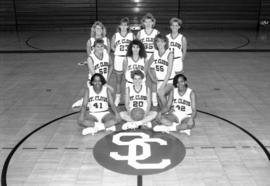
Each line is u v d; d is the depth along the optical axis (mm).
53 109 6121
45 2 15062
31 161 4379
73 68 8914
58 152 4605
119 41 6461
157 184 3861
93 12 15266
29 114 5898
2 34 14547
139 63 5617
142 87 5223
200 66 9062
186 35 13914
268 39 12922
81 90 7160
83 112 5148
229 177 3996
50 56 10312
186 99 5121
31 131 5246
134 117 5148
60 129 5320
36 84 7574
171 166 4234
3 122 5566
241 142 4863
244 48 11266
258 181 3914
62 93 6977
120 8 15195
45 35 14273
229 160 4375
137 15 15281
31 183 3900
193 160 4375
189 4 15070
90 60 5730
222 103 6391
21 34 14516
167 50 5621
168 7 15109
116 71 6395
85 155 4520
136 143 4828
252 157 4449
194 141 4891
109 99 5199
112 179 3967
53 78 8031
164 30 15023
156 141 4887
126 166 4242
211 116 5789
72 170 4164
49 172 4125
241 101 6492
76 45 11938
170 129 5094
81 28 15477
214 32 14695
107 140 4934
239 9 15070
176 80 5031
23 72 8555
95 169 4180
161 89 5582
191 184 3861
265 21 15148
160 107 6039
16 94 6918
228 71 8562
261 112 5957
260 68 8836
